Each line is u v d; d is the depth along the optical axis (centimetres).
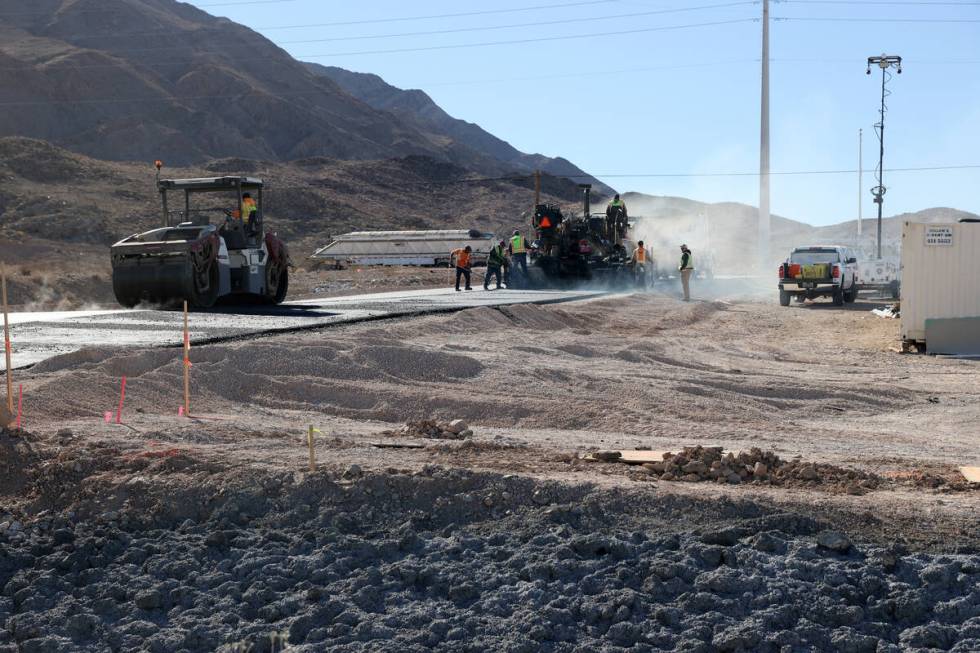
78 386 1098
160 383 1188
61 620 577
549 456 863
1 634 564
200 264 2248
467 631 555
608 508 689
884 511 686
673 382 1526
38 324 1811
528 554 632
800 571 608
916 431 1266
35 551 661
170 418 1030
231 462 775
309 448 827
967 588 588
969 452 1086
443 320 2019
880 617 571
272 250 2530
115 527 690
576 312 2798
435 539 662
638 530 664
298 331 1700
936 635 546
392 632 556
